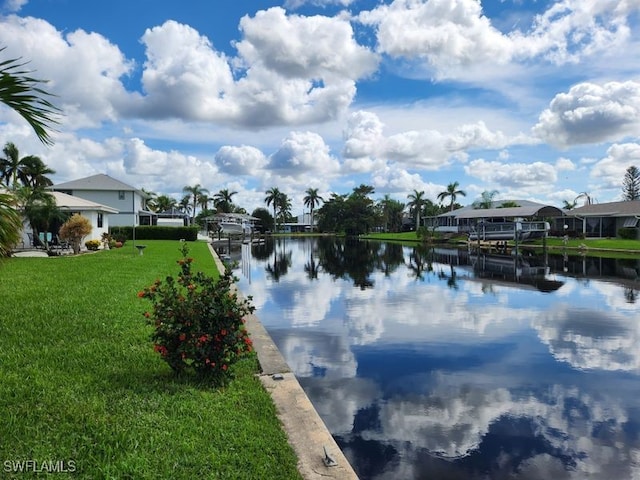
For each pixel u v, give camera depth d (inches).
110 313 312.8
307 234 3929.6
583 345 355.6
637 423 220.2
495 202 2610.7
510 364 306.7
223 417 168.2
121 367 211.3
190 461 135.9
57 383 184.1
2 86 175.9
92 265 618.5
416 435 204.8
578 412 232.1
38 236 948.6
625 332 396.8
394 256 1315.2
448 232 2274.9
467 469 177.8
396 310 489.1
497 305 522.3
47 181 1820.9
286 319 441.1
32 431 144.6
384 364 305.3
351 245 1987.0
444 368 298.4
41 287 408.2
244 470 136.5
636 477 173.9
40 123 190.4
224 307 199.0
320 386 263.7
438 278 782.5
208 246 1337.4
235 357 207.9
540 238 1636.3
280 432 165.2
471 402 243.3
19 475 122.7
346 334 383.9
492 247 1713.8
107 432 147.6
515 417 225.1
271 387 212.7
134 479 125.3
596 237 1860.2
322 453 154.0
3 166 1723.7
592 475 175.0
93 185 1662.2
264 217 4052.7
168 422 158.4
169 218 2491.4
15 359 210.5
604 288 663.1
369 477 170.9
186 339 196.5
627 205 1802.4
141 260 731.4
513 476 173.5
